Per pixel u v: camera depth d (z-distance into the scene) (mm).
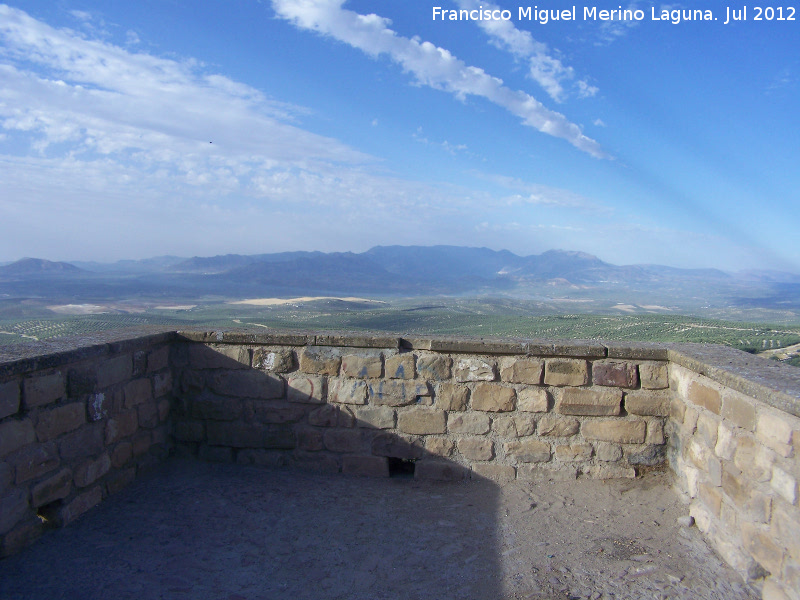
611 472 4016
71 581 2633
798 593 2289
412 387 4152
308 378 4262
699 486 3324
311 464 4301
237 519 3424
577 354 3982
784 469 2420
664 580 2730
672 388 3895
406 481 4156
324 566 2881
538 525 3393
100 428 3547
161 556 2922
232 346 4328
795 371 3000
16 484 2854
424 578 2773
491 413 4098
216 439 4387
